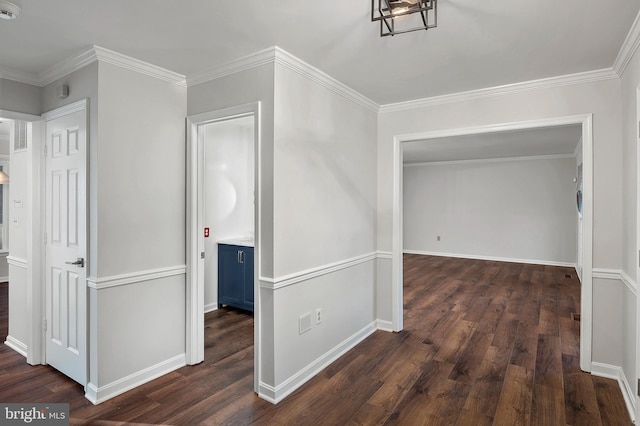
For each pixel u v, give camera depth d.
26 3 1.91
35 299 3.05
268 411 2.41
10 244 3.44
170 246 2.96
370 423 2.29
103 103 2.51
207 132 4.58
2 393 2.61
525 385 2.75
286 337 2.64
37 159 3.04
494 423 2.29
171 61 2.70
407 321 4.25
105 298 2.53
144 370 2.77
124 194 2.64
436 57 2.63
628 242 2.59
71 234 2.74
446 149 7.18
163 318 2.91
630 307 2.50
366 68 2.84
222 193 4.80
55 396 2.57
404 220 9.71
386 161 3.91
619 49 2.48
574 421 2.31
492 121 3.31
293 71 2.70
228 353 3.32
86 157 2.56
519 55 2.59
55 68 2.78
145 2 1.92
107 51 2.48
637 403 2.22
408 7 1.73
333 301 3.21
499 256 8.49
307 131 2.84
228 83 2.78
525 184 8.20
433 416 2.36
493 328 4.00
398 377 2.89
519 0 1.90
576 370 2.99
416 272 7.14
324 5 1.95
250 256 4.38
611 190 2.83
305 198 2.84
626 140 2.63
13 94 2.90
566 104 3.00
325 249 3.09
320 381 2.83
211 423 2.28
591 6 1.95
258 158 2.61
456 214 9.00
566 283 6.18
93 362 2.53
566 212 7.79
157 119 2.85
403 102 3.75
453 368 3.04
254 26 2.18
